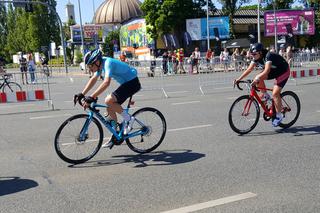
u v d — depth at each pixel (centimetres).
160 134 663
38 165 601
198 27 4588
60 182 517
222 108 1108
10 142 770
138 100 1385
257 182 491
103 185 500
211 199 441
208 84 1827
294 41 5150
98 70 599
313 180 494
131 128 630
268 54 724
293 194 450
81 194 471
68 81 2702
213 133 779
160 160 604
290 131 772
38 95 1266
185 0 4672
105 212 418
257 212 405
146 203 437
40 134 841
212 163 577
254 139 716
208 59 2906
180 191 469
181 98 1402
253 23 5278
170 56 2941
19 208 437
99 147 618
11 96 1228
